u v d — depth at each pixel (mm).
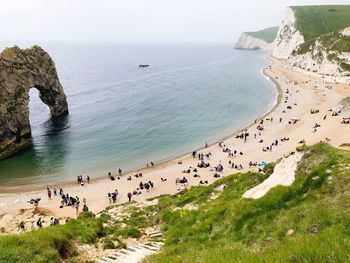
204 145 86500
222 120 108875
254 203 19906
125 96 156750
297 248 7934
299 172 21781
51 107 120438
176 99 144625
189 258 10781
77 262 17141
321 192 18438
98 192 62844
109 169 74875
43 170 75625
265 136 88125
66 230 21172
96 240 21672
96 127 107000
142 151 84875
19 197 62062
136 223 28188
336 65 166125
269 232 16438
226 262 8555
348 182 18188
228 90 159500
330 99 122188
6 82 93875
